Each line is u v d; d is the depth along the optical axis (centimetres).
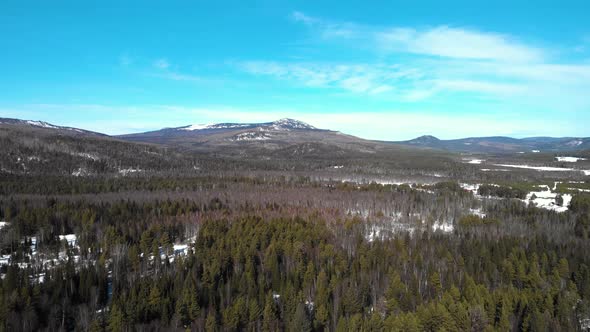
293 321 6756
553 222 13212
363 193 18825
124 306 7100
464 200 17338
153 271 8969
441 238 11381
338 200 17112
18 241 10194
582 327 7006
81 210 12900
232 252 9494
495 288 8125
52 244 10362
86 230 11050
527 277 8356
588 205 14700
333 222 13100
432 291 8219
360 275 8550
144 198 16200
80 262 9062
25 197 15188
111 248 9894
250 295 7831
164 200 15775
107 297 8125
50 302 7238
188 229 12306
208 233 10825
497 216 14512
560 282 8162
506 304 7062
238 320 6975
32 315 6762
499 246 10188
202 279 8431
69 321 7094
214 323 6712
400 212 15650
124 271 8806
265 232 10800
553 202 17400
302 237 10656
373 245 10600
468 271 8825
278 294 8362
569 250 10069
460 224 13375
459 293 7544
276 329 6819
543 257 9156
